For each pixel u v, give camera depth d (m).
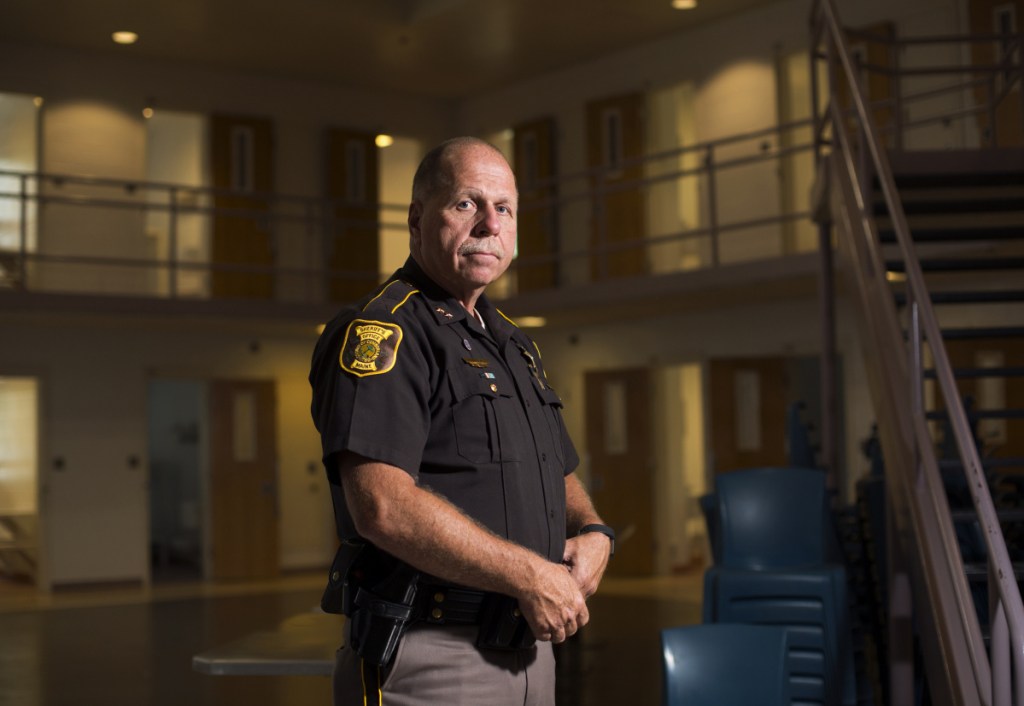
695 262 12.81
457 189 1.84
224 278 12.55
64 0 10.56
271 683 6.73
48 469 11.45
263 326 11.84
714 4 10.99
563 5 10.92
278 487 12.57
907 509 3.70
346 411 1.65
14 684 6.76
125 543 11.76
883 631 5.13
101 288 11.86
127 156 12.14
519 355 1.94
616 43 12.09
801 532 4.73
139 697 6.36
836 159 5.39
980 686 2.73
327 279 13.12
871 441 6.28
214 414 12.34
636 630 8.29
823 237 6.55
